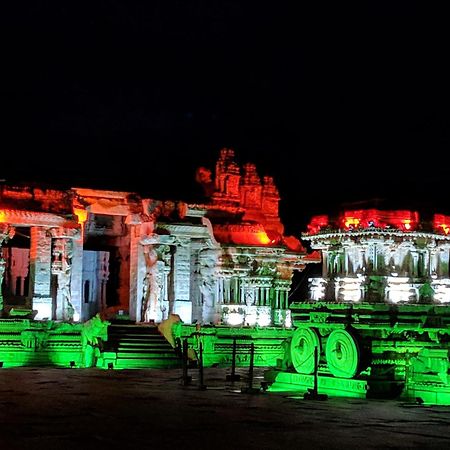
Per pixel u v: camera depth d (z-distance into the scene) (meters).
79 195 36.06
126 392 20.41
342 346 20.89
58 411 16.20
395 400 19.61
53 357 32.44
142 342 33.19
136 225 37.69
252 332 35.56
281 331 36.19
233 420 15.24
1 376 25.53
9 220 33.53
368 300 23.58
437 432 14.09
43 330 32.22
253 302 38.28
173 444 12.41
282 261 40.38
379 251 23.89
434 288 24.33
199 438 13.02
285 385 22.41
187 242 37.97
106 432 13.48
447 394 19.03
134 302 37.53
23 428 13.81
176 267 37.50
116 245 43.75
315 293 25.11
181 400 18.66
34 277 34.31
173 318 33.62
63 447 11.97
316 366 19.66
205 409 16.94
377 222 24.03
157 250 36.62
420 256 24.53
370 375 20.48
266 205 41.00
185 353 23.16
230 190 39.97
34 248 34.53
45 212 34.28
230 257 37.97
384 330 20.92
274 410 16.95
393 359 20.80
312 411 16.88
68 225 34.69
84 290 42.78
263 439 13.02
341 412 16.80
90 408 16.80
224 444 12.48
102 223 43.22
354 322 21.16
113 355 31.14
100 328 31.61
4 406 17.03
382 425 14.88
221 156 40.47
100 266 43.28
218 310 38.03
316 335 21.94
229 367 33.38
